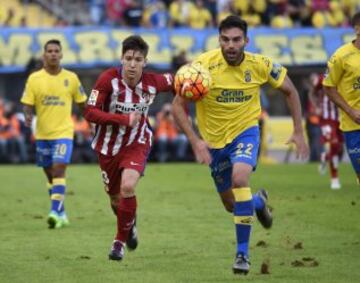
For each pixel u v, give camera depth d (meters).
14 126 82.94
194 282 25.94
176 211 43.59
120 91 27.75
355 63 31.92
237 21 26.48
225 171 27.80
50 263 29.36
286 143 27.50
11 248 32.47
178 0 96.00
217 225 38.41
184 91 26.45
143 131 28.33
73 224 39.12
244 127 27.19
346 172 69.56
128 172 27.41
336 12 98.88
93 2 99.06
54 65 39.50
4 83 88.12
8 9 95.12
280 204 45.69
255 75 27.25
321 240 33.53
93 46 88.12
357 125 32.19
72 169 75.00
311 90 54.88
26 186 59.00
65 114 39.50
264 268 27.16
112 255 26.95
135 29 89.56
